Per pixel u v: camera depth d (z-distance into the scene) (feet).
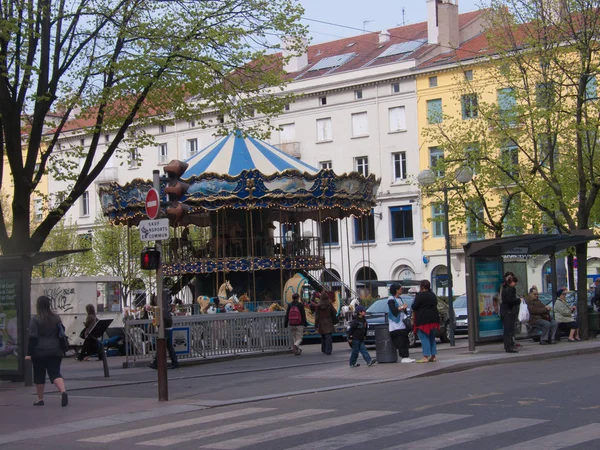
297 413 38.22
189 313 101.35
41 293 102.68
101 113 70.23
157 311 45.44
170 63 69.46
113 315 103.19
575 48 83.20
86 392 52.26
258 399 44.27
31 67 62.64
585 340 78.74
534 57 92.63
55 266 182.91
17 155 65.72
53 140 69.51
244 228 108.88
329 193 102.01
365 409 38.55
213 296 112.27
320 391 46.98
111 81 70.49
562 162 103.09
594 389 41.73
